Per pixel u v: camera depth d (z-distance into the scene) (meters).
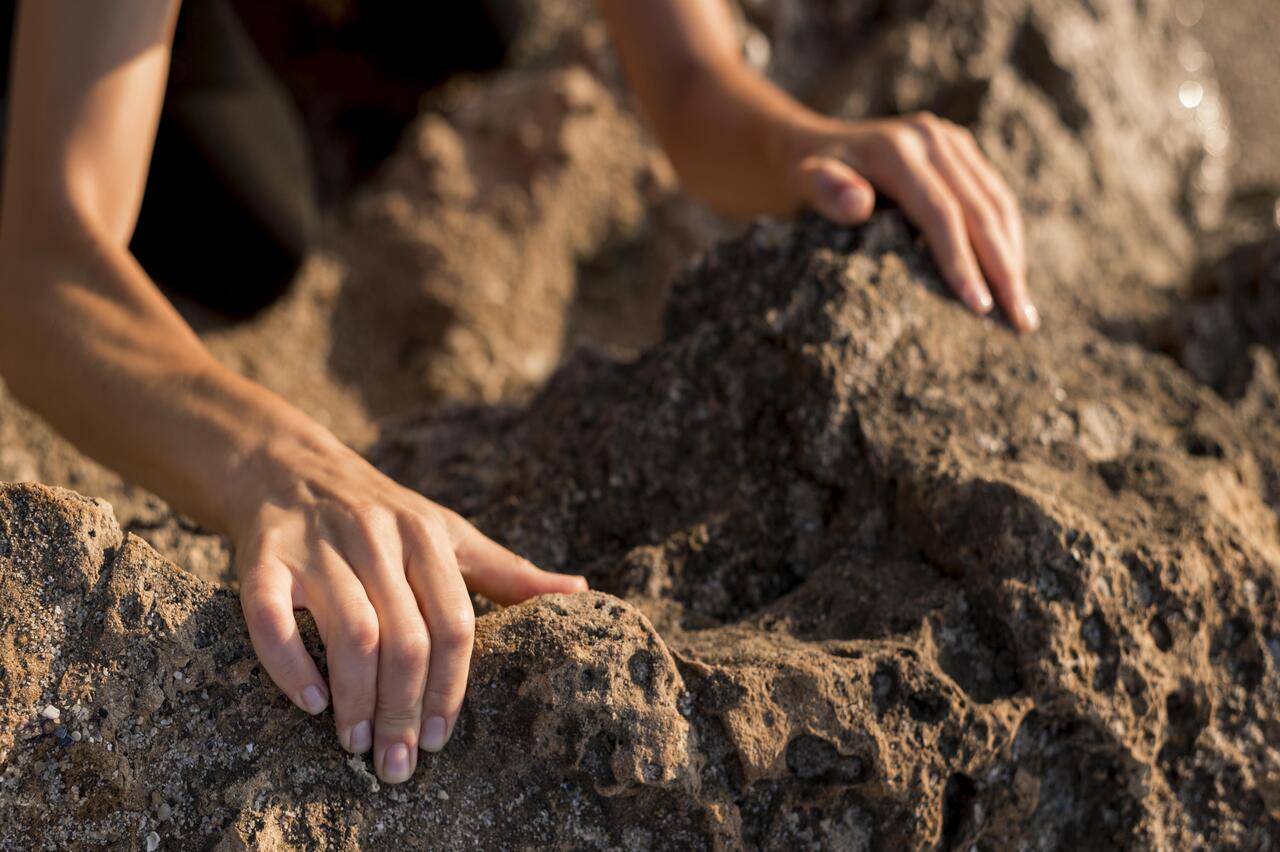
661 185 1.69
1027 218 1.27
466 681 0.79
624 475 0.95
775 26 1.68
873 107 1.52
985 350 0.97
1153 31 1.75
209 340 1.52
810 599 0.89
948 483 0.89
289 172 1.48
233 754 0.79
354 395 1.53
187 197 1.37
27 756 0.77
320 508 0.81
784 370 0.95
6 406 1.15
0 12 1.18
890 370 0.94
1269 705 0.89
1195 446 0.98
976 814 0.85
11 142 0.93
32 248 0.91
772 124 1.06
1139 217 1.42
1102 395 0.99
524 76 1.76
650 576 0.90
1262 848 0.89
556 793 0.81
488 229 1.63
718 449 0.95
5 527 0.78
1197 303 1.14
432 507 0.83
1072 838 0.88
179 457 0.85
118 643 0.78
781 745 0.81
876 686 0.83
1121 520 0.89
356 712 0.78
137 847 0.78
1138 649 0.86
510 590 0.84
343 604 0.78
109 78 0.93
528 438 1.02
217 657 0.79
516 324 1.58
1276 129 1.90
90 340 0.88
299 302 1.59
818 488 0.93
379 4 1.70
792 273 0.98
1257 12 2.10
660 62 1.13
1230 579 0.89
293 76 1.79
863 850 0.84
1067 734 0.86
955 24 1.54
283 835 0.78
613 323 1.63
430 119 1.73
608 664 0.80
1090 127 1.48
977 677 0.86
